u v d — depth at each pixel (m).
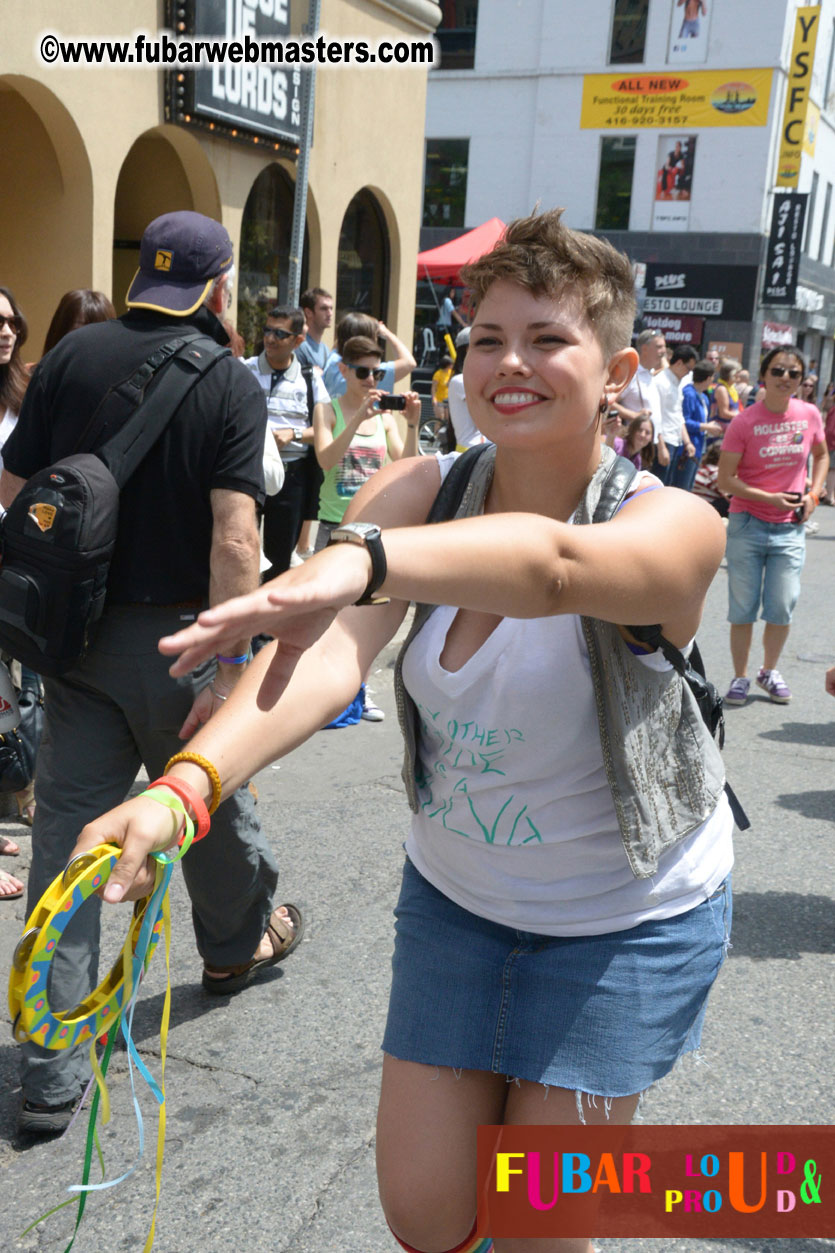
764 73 23.62
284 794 4.73
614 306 1.44
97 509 2.41
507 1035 1.54
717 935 1.64
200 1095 2.71
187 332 2.64
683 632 1.48
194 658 0.96
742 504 6.38
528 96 25.17
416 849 1.72
